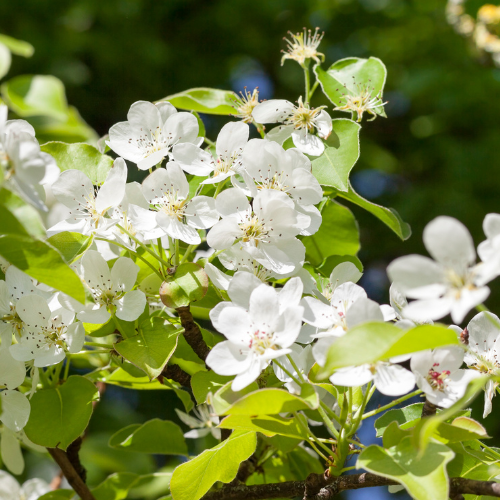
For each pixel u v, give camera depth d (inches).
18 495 34.9
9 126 31.7
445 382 31.0
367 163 65.2
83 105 64.4
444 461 30.2
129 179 45.9
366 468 30.4
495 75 64.4
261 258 31.9
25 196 30.8
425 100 68.9
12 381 31.9
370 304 30.8
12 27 60.6
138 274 32.7
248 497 32.2
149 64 64.9
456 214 60.4
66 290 30.9
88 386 32.4
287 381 31.4
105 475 42.1
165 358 31.7
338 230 34.5
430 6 72.5
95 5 63.2
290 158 32.4
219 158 32.5
